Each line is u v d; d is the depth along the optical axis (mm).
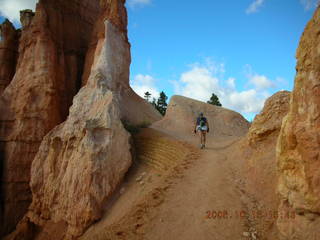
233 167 8578
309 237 3689
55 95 20375
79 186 10180
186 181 8320
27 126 19469
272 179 6367
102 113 11969
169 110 21094
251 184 7008
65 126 13375
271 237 4695
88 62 21266
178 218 6387
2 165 19672
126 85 19281
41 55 20766
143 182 10188
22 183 18953
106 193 10023
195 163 9828
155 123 19531
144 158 12531
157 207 7156
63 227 10578
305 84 4090
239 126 20453
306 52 4137
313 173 3742
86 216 9406
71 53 23578
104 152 10758
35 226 13000
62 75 21969
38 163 13656
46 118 19594
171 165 10469
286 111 7984
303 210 3936
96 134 11328
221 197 6746
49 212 11961
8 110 20453
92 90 14719
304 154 3906
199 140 14336
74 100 14648
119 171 10867
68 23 24094
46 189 12422
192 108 20984
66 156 12250
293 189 4137
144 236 6082
